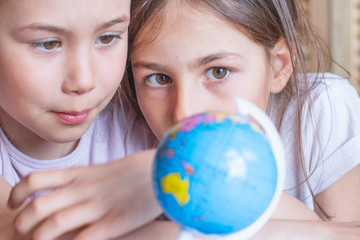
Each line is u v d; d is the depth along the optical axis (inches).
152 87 37.1
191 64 35.2
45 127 32.3
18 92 31.0
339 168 45.6
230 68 36.2
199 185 18.1
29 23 28.5
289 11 45.1
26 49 29.8
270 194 19.2
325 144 45.9
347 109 47.7
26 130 39.4
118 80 33.1
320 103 46.9
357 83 118.7
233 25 35.7
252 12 37.2
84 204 22.0
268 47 39.5
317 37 53.6
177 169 18.4
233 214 18.5
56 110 31.5
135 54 36.6
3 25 29.5
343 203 46.0
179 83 35.6
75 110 31.4
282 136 46.6
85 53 30.1
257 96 38.2
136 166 22.1
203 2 35.2
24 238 24.3
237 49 36.0
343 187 46.1
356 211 45.9
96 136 43.6
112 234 21.8
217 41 35.2
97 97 32.0
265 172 18.8
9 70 30.5
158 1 35.7
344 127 46.8
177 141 19.0
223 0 35.7
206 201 18.2
